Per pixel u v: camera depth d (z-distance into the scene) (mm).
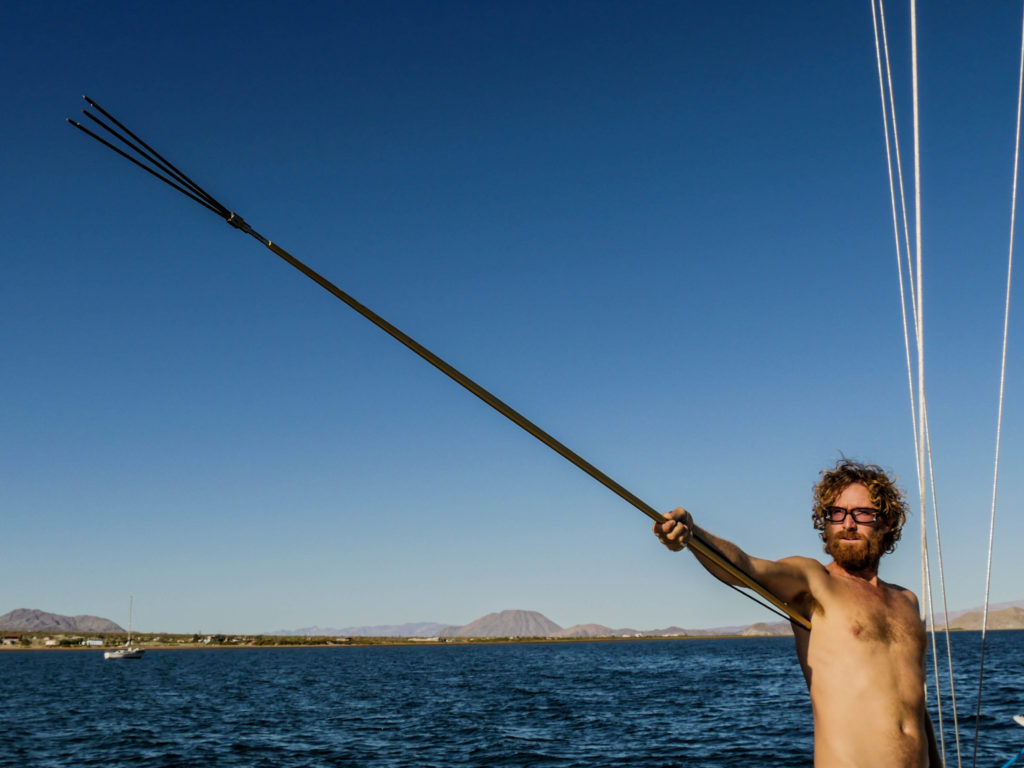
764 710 39094
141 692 61531
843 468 4426
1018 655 88188
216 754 27703
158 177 3244
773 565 3953
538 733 31969
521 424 3469
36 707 48156
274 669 108312
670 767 23703
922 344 5004
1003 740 25203
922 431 4914
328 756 27000
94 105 3135
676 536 3555
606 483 3543
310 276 3355
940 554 4727
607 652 173625
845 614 4031
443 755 26844
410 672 92562
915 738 3850
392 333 3379
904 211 5156
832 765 3838
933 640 4594
